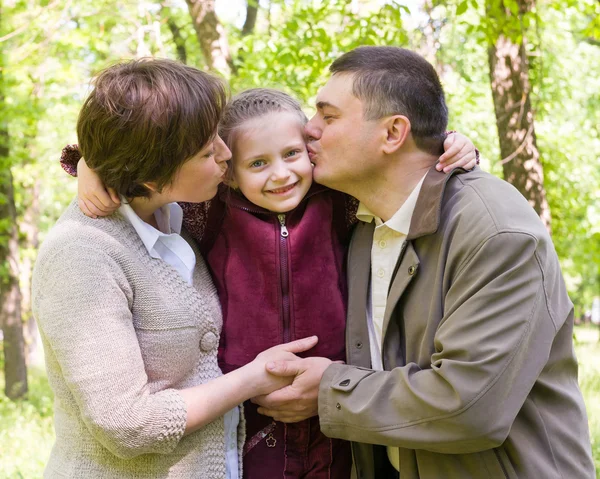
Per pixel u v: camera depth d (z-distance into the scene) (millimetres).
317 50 5785
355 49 2094
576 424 1878
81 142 1800
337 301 2113
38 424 6863
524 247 1745
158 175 1780
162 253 1919
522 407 1814
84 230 1788
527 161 5703
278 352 1966
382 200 2072
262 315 2047
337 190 2174
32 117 8461
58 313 1678
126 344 1690
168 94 1717
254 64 6449
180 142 1741
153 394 1746
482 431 1676
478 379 1674
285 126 2027
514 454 1797
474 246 1776
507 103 5699
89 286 1685
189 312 1859
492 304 1716
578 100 10195
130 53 8078
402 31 5719
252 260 2062
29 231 12898
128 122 1702
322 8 6008
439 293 1866
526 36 5746
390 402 1808
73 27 8039
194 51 9484
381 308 2084
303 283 2059
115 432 1653
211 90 1791
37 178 11594
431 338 1869
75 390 1664
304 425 2070
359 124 1999
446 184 1962
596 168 9414
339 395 1884
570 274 11969
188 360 1856
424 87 2012
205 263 2107
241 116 2033
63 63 8883
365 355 2084
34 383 11312
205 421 1789
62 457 1815
